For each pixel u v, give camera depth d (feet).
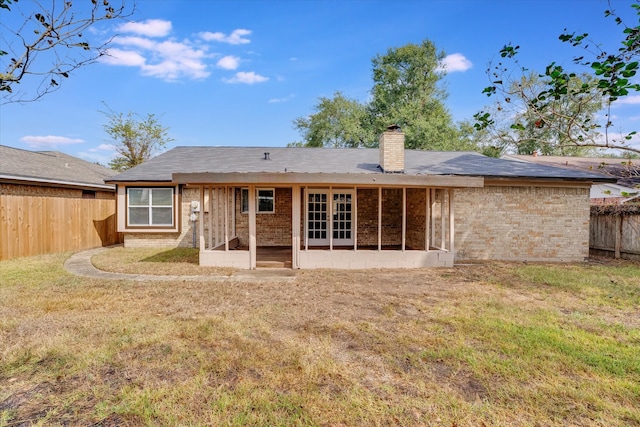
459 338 12.74
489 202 32.71
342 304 17.33
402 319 14.98
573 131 22.07
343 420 7.97
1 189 35.37
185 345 11.98
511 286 21.27
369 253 27.84
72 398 8.75
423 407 8.46
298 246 27.55
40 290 19.51
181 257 32.45
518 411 8.34
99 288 20.24
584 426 7.82
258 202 40.27
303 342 12.38
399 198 39.83
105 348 11.58
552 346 12.00
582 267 28.14
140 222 39.65
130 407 8.36
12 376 9.82
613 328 13.83
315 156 42.01
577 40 17.04
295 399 8.72
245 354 11.32
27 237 32.07
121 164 82.99
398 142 33.37
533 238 32.86
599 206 35.88
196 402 8.62
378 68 100.78
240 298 18.39
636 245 32.24
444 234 30.45
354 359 11.09
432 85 98.37
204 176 25.40
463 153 43.88
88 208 39.55
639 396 9.02
